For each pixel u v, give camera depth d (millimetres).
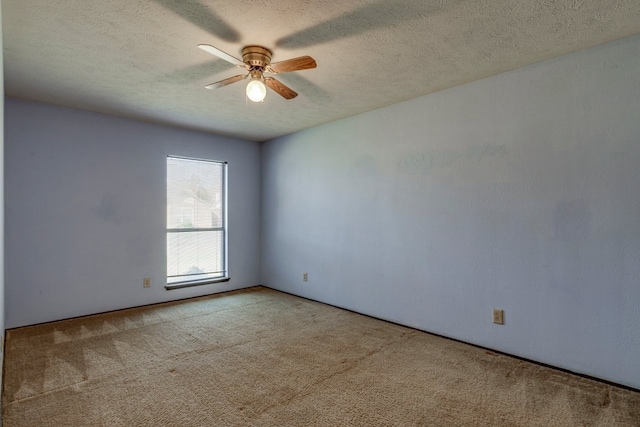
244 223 5066
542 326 2535
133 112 3727
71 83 2918
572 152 2398
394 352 2777
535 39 2211
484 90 2834
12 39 2176
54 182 3475
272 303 4266
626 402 2033
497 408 1991
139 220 4047
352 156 3918
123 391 2154
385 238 3582
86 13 1898
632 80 2170
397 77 2812
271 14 1926
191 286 4480
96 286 3738
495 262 2781
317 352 2775
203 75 2758
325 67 2613
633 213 2166
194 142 4523
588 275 2332
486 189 2826
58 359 2602
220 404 2025
